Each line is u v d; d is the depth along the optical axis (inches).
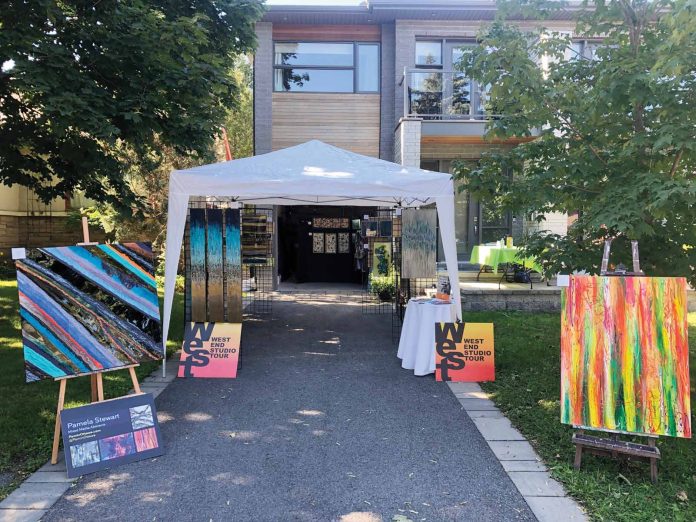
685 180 149.3
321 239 522.0
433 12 428.5
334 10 426.6
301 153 248.5
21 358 225.3
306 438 147.1
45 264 131.2
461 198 453.1
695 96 155.8
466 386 196.4
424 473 126.2
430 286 337.7
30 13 199.0
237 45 301.3
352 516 107.6
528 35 191.9
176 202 214.4
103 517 106.8
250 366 224.8
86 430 128.0
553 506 111.3
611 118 184.9
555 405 171.9
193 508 110.3
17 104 254.4
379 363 230.2
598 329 125.3
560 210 198.8
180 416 164.2
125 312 139.9
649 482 121.2
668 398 119.3
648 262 179.0
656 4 167.2
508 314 332.2
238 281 222.5
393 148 452.1
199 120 246.7
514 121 190.7
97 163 267.4
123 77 231.9
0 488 118.4
